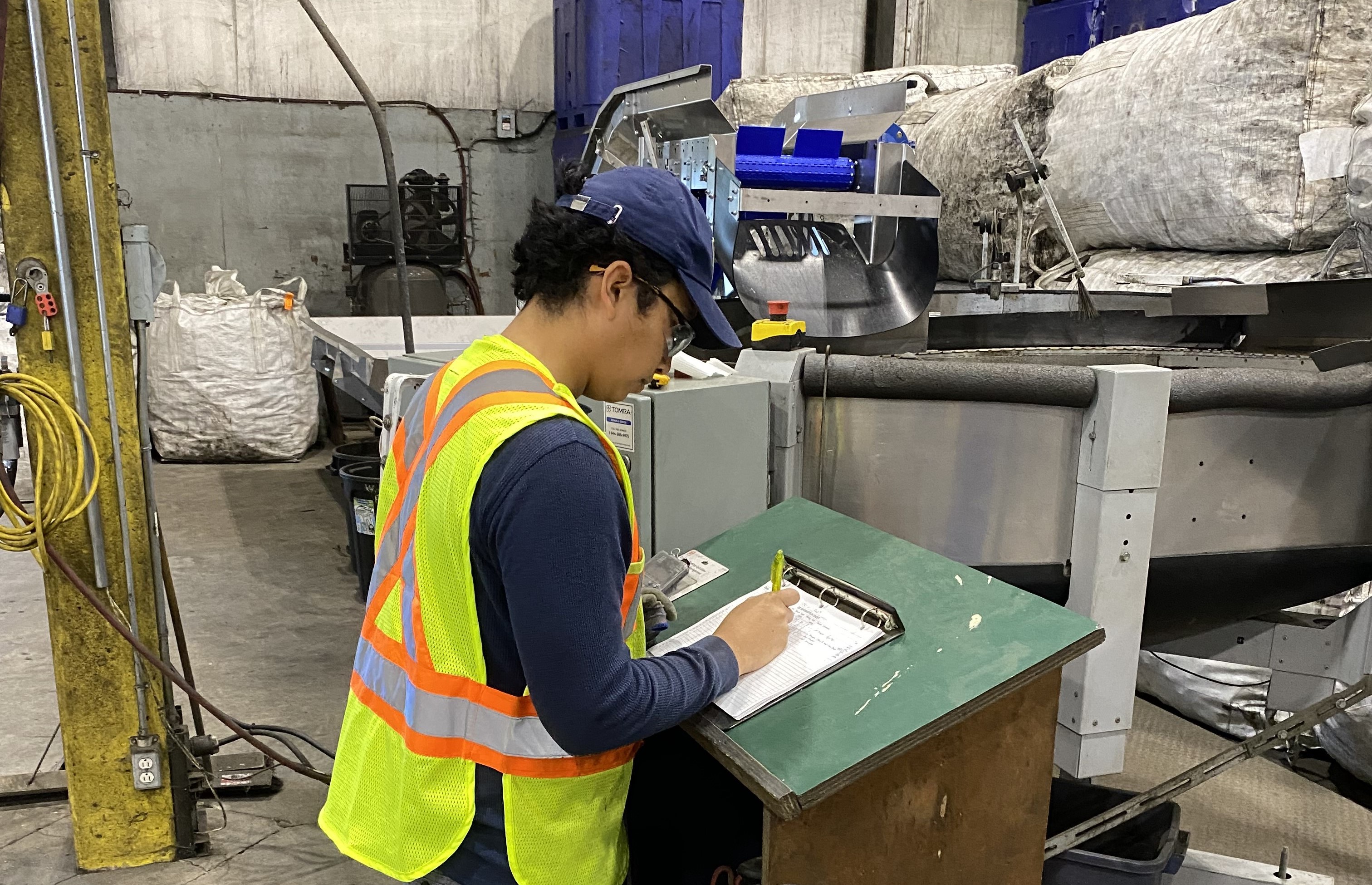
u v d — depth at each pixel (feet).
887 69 17.88
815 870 3.24
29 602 10.17
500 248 19.24
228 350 15.10
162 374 15.24
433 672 2.83
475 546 2.61
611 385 2.94
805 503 4.79
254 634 9.30
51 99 4.84
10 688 8.18
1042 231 10.91
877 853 3.38
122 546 5.44
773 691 3.29
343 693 8.15
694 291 2.81
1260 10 8.05
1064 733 5.21
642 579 4.12
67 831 6.28
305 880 5.80
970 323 7.97
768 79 15.17
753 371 5.34
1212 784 6.93
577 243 2.70
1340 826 6.40
